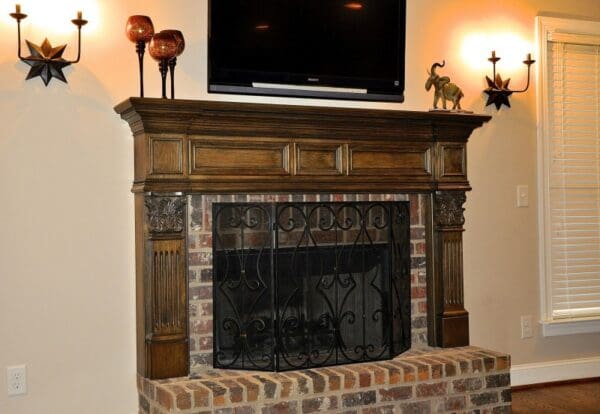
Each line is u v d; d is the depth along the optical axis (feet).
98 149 10.53
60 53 10.11
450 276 12.12
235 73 11.02
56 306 10.30
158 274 10.09
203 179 10.29
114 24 10.64
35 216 10.17
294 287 10.88
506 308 13.56
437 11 12.92
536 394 13.30
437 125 11.80
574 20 13.99
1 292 9.99
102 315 10.57
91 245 10.50
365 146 11.45
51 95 10.27
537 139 13.84
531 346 13.80
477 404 11.32
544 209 13.84
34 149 10.16
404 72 12.37
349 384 10.38
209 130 10.34
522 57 13.64
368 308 11.44
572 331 14.10
